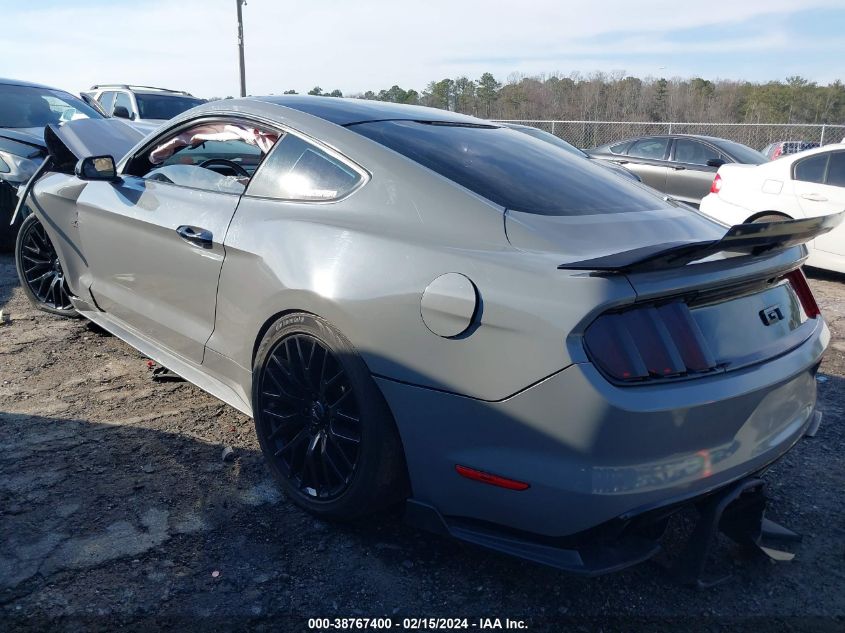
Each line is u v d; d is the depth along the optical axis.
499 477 2.01
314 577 2.26
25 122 6.90
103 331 4.39
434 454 2.14
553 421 1.91
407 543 2.46
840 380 4.19
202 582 2.20
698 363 2.01
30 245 4.52
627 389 1.89
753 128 18.61
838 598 2.29
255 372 2.67
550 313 1.90
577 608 2.19
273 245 2.55
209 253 2.86
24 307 4.85
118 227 3.42
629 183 2.94
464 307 2.02
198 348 3.02
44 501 2.57
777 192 7.08
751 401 2.09
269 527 2.50
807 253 2.56
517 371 1.94
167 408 3.38
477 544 2.12
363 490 2.31
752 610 2.22
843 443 3.35
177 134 3.34
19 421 3.19
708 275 2.04
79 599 2.10
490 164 2.61
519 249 2.11
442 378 2.07
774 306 2.37
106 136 4.42
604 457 1.89
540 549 2.03
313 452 2.48
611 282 1.89
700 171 10.24
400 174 2.43
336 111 2.89
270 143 2.87
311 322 2.39
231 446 3.04
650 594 2.27
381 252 2.26
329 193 2.57
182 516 2.53
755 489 2.28
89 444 3.00
